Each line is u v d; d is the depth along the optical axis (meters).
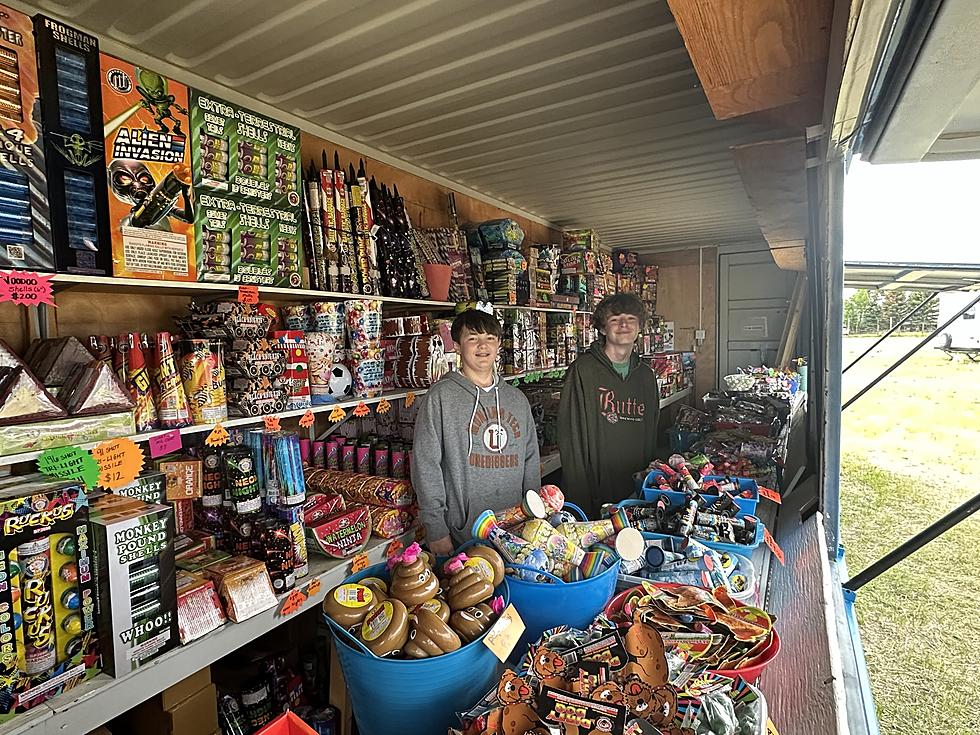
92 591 1.45
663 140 3.05
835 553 2.28
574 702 0.85
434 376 2.86
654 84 2.37
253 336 2.08
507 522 1.48
